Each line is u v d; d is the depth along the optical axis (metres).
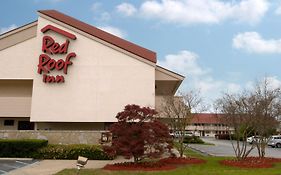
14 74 27.22
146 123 17.20
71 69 26.97
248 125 20.70
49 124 27.59
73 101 26.70
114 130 17.14
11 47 27.55
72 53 26.98
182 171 15.41
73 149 21.58
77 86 26.83
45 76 26.81
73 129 27.73
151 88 26.72
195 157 21.91
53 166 17.94
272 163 18.83
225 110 22.66
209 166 17.38
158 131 17.17
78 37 27.25
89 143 23.73
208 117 86.06
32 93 27.36
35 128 27.41
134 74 26.91
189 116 25.23
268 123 21.36
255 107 21.17
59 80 26.72
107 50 27.17
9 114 27.92
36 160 20.69
